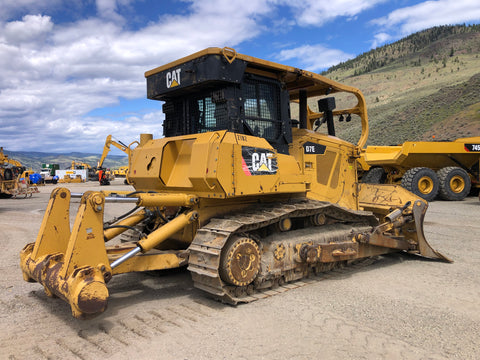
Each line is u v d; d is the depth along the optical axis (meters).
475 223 9.73
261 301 4.53
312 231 5.50
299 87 6.44
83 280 3.54
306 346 3.41
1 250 7.70
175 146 5.19
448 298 4.62
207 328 3.78
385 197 7.00
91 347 3.44
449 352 3.31
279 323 3.89
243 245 4.40
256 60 4.93
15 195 23.00
